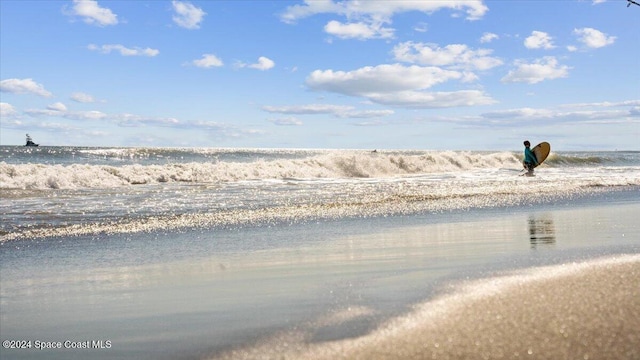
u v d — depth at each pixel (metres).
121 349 3.14
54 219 8.63
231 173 18.62
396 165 24.22
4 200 11.21
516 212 9.90
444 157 27.73
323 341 3.11
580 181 17.41
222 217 9.08
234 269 5.27
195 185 15.84
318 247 6.46
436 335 3.09
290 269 5.25
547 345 2.89
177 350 3.09
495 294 3.89
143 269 5.30
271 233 7.56
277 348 3.04
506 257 5.58
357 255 5.93
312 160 22.02
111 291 4.48
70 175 15.09
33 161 31.34
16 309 3.99
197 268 5.34
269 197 12.34
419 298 3.97
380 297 4.06
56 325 3.61
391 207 10.56
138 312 3.89
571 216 9.26
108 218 8.82
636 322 3.21
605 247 6.11
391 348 2.93
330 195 12.86
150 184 16.09
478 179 19.09
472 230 7.73
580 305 3.53
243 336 3.28
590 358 2.74
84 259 5.79
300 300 4.09
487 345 2.91
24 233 7.32
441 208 10.48
